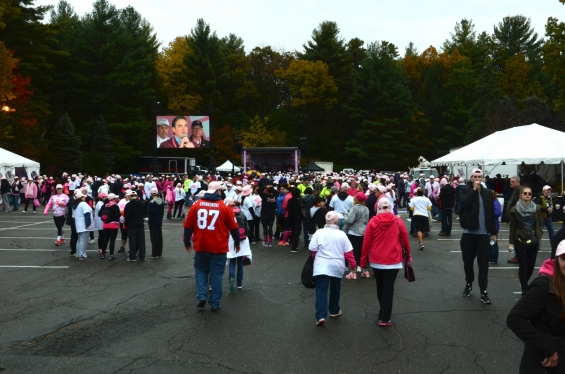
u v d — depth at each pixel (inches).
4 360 237.6
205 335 273.1
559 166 1489.9
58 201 623.8
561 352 132.4
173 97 2915.8
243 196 637.9
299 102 3144.7
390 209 294.2
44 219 959.6
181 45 3061.0
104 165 2300.7
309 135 3105.3
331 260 291.6
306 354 242.8
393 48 3708.2
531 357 138.3
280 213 669.9
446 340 262.7
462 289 379.2
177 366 228.7
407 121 2844.5
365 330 280.5
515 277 420.8
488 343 257.9
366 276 429.4
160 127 1708.9
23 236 714.2
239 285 386.3
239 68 3412.9
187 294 369.4
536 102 2308.1
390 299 287.1
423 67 3299.7
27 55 2023.9
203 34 2898.6
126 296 363.6
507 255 531.2
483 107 2706.7
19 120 1924.2
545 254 543.2
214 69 2962.6
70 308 331.6
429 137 2977.4
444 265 477.7
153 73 2871.6
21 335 275.6
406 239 294.0
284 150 2155.5
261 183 891.4
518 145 914.7
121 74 2448.3
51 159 2050.9
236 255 374.0
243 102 3395.7
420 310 320.8
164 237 702.5
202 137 1721.2
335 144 3021.7
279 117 3083.2
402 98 2839.6
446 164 1101.1
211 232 320.5
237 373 220.4
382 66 2910.9
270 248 598.5
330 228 297.3
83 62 2428.6
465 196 339.3
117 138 2508.6
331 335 271.9
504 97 2694.4
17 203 1147.3
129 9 3016.7
